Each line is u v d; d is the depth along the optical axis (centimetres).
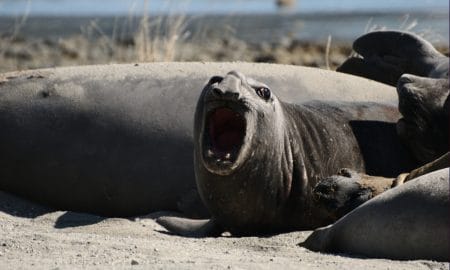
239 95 2269
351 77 3189
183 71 3000
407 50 3459
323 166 2584
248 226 2469
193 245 2125
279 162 2442
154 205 2831
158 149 2828
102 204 2856
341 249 2022
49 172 2867
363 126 2797
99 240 2084
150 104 2881
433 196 1897
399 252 1914
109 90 2920
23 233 2164
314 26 9019
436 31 6138
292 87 3048
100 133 2856
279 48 6525
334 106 2820
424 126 2841
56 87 2952
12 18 10606
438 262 1845
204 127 2286
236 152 2302
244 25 9594
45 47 6912
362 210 1984
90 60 5762
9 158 2889
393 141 2828
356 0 12619
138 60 4025
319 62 5169
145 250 1966
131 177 2825
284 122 2505
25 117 2903
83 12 12119
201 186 2441
